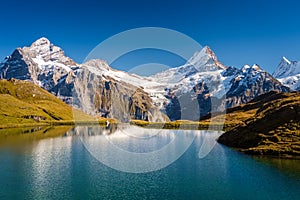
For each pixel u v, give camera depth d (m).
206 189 46.94
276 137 79.62
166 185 48.88
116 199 43.06
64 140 113.50
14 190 47.44
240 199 42.59
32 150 87.62
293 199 42.38
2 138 128.88
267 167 59.81
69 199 43.25
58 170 59.78
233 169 58.47
